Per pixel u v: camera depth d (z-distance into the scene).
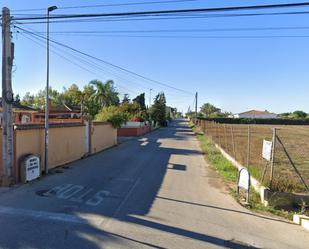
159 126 67.44
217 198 10.05
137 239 6.43
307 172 12.98
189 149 24.55
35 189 10.35
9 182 10.67
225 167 15.24
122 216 7.85
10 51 10.81
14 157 11.18
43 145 13.38
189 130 56.28
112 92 50.38
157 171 14.48
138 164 16.34
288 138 32.25
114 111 26.08
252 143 24.78
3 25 10.73
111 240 6.32
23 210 8.07
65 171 13.80
